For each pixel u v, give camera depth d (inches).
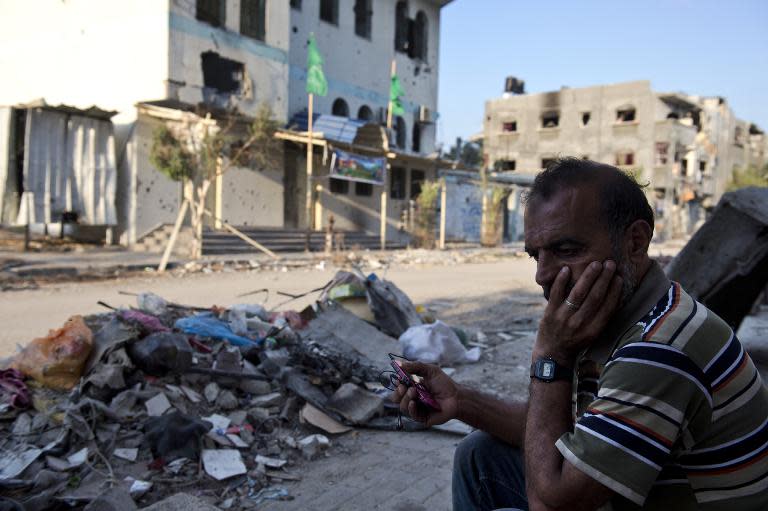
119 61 725.9
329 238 791.1
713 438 50.9
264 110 696.4
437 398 80.4
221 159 669.9
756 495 51.2
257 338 221.3
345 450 163.0
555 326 56.4
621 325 55.2
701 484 51.7
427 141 1250.6
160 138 607.2
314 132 816.3
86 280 478.9
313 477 146.3
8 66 836.6
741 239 192.7
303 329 231.6
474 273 640.4
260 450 158.2
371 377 202.5
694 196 1946.4
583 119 1903.3
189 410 169.9
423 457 159.3
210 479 140.7
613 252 54.5
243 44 778.2
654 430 48.4
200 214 648.4
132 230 709.3
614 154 1840.6
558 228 55.1
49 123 647.8
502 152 2021.4
